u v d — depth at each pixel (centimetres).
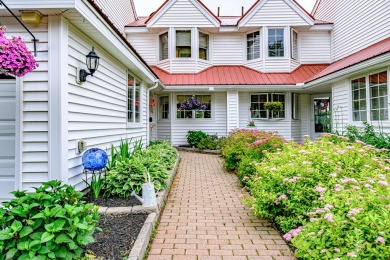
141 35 1206
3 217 192
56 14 336
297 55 1191
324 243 191
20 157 338
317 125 1155
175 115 1125
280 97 1116
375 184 259
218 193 476
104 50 491
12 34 345
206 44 1204
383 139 605
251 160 507
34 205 199
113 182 384
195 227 326
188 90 1079
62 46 339
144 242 252
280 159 381
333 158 339
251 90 1087
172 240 290
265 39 1134
